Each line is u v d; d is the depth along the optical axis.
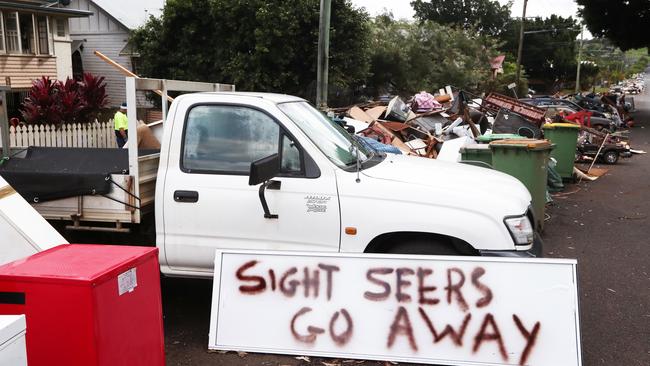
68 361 2.64
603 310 5.33
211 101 4.74
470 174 4.97
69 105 15.75
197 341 4.55
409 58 32.81
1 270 2.75
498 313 4.09
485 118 14.27
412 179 4.55
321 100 10.95
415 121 13.93
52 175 4.80
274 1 20.11
